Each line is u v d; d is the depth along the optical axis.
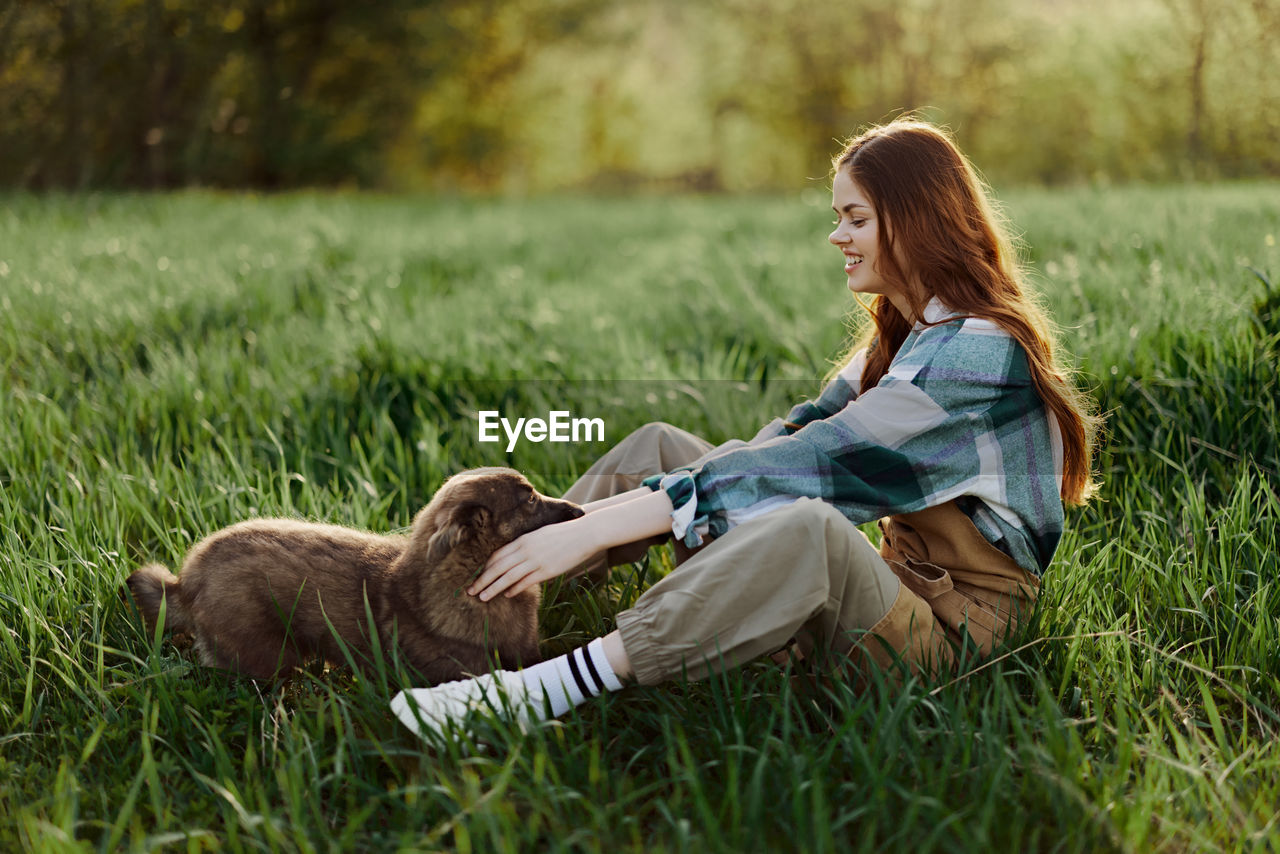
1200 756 2.81
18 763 2.78
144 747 2.55
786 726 2.59
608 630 3.52
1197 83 28.16
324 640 3.18
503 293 8.66
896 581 2.80
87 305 7.16
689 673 2.76
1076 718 2.94
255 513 4.03
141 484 4.26
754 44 41.25
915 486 2.79
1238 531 3.62
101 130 25.30
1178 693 2.99
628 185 45.47
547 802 2.49
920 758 2.54
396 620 3.07
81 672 3.14
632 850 2.33
